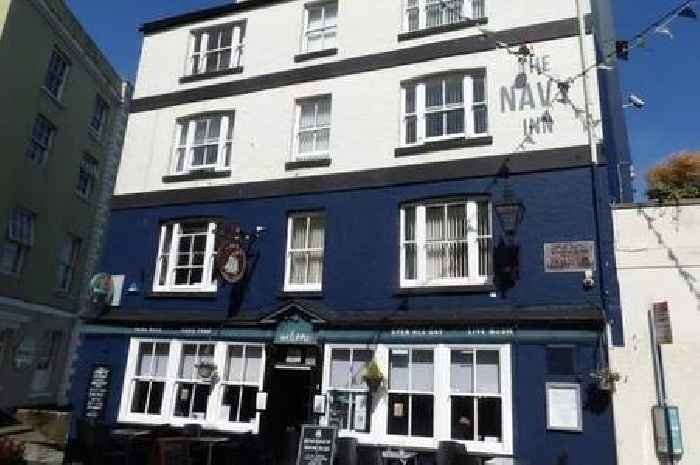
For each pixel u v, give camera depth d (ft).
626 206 36.17
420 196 41.78
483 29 41.91
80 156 76.95
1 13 60.39
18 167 63.67
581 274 35.81
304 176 46.42
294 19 52.03
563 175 38.14
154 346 47.39
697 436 31.53
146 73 57.06
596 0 47.83
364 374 38.45
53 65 70.18
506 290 37.40
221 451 41.22
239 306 45.39
